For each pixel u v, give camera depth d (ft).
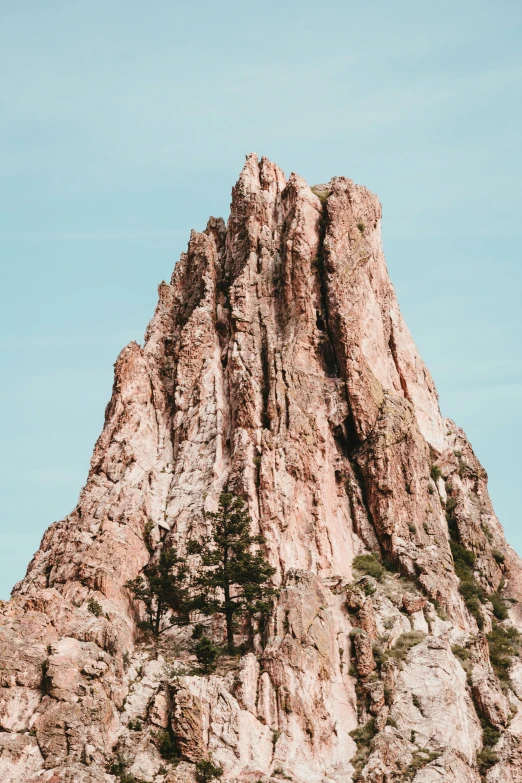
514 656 483.10
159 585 458.09
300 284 537.65
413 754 417.49
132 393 528.63
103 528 474.90
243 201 587.68
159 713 401.08
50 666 400.88
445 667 443.32
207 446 505.66
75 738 386.93
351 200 569.23
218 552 458.09
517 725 445.37
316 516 483.92
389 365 563.89
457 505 543.39
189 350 538.06
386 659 441.27
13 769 377.71
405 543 494.59
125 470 504.84
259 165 611.47
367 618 450.30
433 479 548.31
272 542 469.98
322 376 522.06
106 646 422.00
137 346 544.62
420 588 481.05
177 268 587.68
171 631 458.91
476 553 527.40
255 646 432.66
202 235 589.73
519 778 427.74
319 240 556.10
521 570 535.19
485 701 446.60
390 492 501.15
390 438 511.81
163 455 514.27
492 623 501.15
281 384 510.99
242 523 463.83
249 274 553.64
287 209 576.20
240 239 577.84
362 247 565.12
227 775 391.24
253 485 482.69
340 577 470.39
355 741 418.10
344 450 517.14
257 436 496.64
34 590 446.19
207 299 555.28
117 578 459.32
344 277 540.93
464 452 580.30
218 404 515.50
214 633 452.35
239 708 409.28
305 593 443.73
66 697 394.52
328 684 428.56
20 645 407.44
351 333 525.75
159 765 388.78
